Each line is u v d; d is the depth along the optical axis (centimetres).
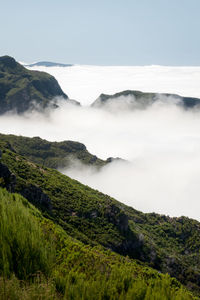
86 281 559
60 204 7050
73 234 5600
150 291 525
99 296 519
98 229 6894
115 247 6600
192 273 7256
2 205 653
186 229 10538
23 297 496
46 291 521
